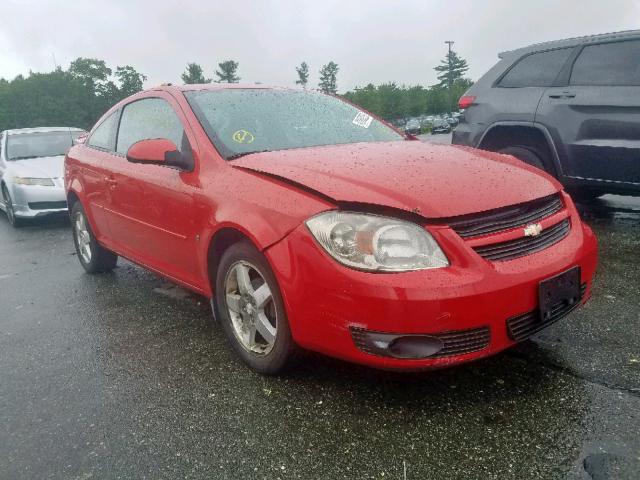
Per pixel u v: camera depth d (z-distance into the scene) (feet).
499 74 19.21
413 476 6.60
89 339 11.50
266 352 9.02
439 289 7.07
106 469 7.14
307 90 13.67
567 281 8.09
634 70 15.88
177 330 11.58
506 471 6.57
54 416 8.52
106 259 16.10
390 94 321.32
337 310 7.50
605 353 9.19
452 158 9.58
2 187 27.58
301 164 9.10
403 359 7.23
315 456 7.08
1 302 14.71
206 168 10.14
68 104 312.29
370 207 7.59
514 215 8.07
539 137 17.87
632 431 7.11
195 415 8.21
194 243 10.36
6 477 7.13
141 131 12.90
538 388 8.25
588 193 20.03
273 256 8.15
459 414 7.75
